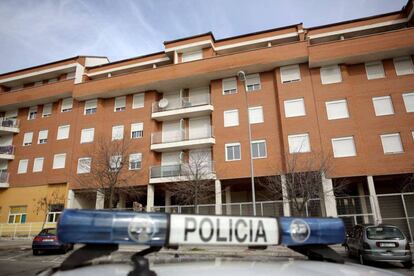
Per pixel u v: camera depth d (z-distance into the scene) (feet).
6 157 90.68
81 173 81.76
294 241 4.95
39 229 81.25
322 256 5.41
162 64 91.25
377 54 66.49
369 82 67.92
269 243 4.77
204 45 82.74
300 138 66.95
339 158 63.52
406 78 66.18
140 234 4.23
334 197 59.57
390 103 65.67
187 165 70.54
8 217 86.53
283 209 60.85
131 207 82.38
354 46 67.36
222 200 76.48
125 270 4.45
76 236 4.08
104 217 4.27
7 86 105.40
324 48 69.10
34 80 102.37
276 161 68.08
